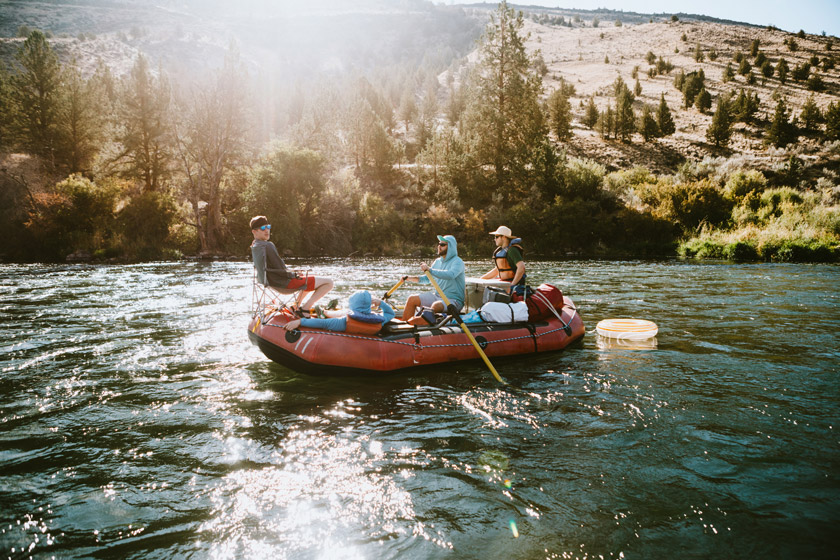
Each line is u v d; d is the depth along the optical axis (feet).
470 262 83.71
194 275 56.80
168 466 11.23
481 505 9.51
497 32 141.69
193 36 618.85
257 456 11.71
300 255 104.58
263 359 20.39
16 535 8.65
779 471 10.64
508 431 13.03
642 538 8.39
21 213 95.30
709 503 9.44
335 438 12.71
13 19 579.07
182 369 18.95
